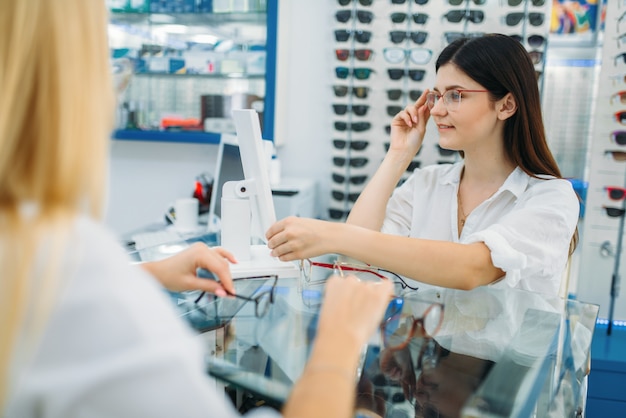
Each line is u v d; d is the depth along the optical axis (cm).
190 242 178
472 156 140
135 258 153
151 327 41
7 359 37
